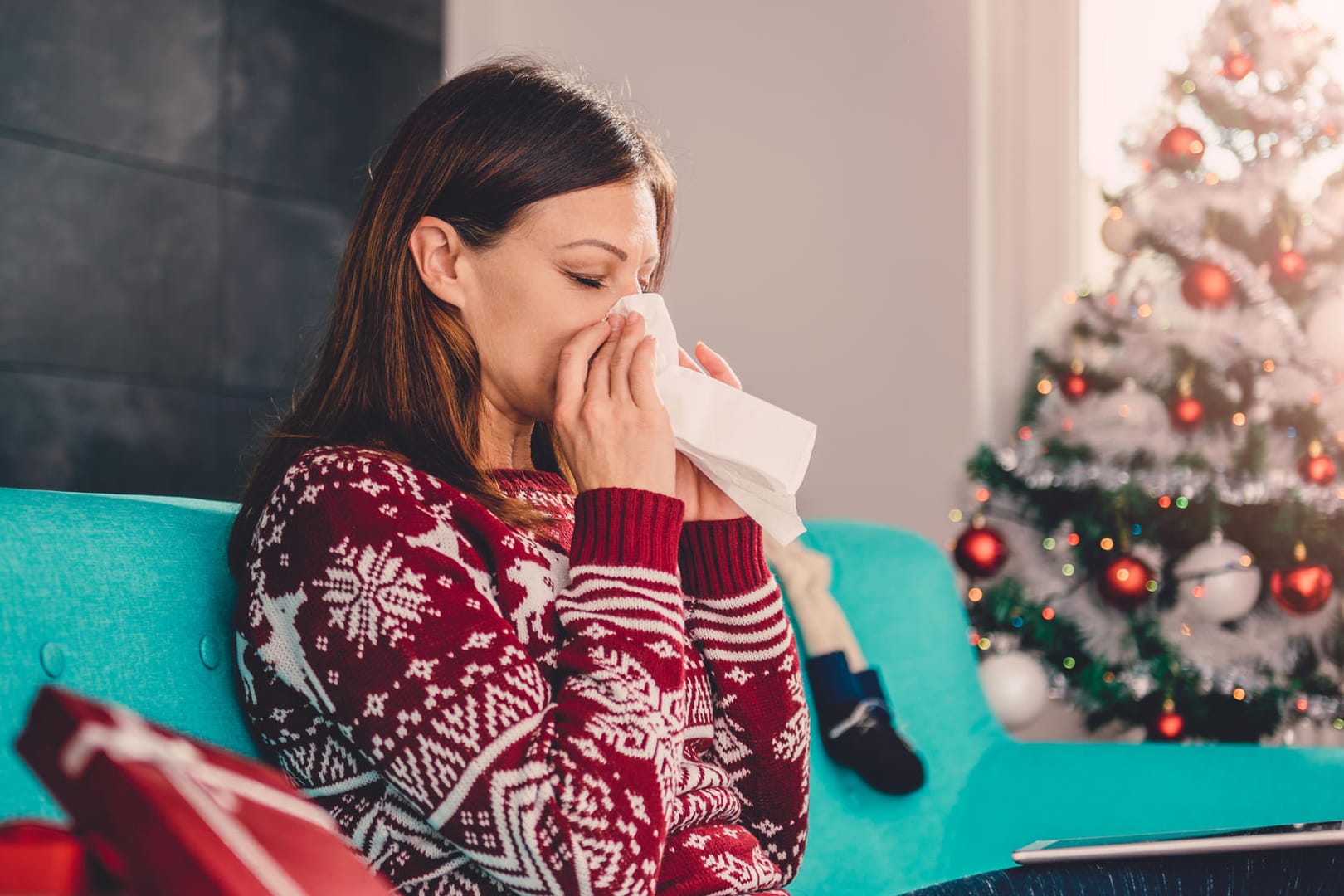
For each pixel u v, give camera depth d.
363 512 0.86
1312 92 2.84
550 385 1.01
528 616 0.89
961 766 1.74
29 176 3.31
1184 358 2.75
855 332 3.64
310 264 3.92
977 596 2.81
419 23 4.20
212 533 1.00
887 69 3.63
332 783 0.88
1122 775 1.63
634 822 0.79
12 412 3.27
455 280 1.01
